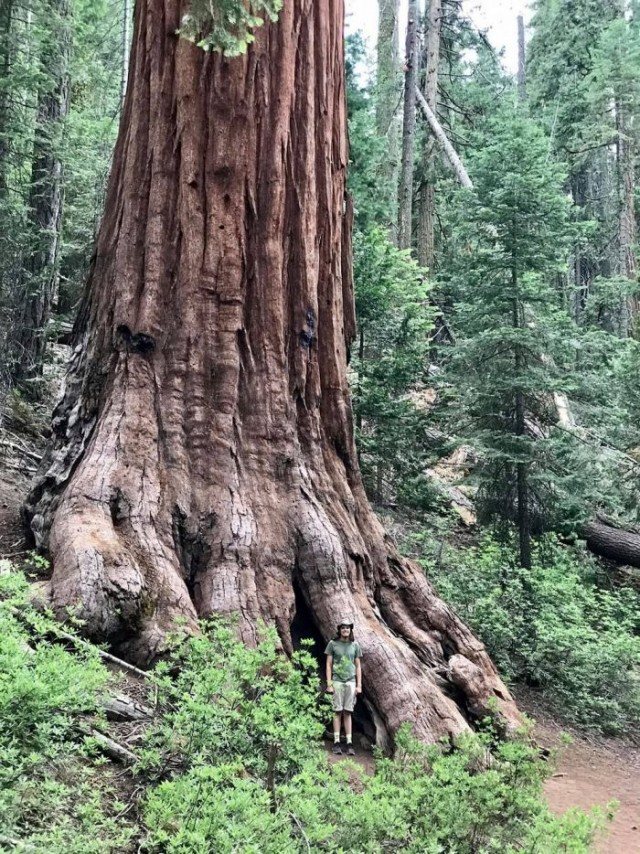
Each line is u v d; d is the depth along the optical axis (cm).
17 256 1353
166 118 811
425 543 1363
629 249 2700
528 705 1003
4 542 768
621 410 1408
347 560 731
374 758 632
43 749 375
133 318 770
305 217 837
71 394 807
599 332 1415
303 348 817
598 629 1299
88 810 355
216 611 639
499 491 1331
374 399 1324
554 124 2786
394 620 769
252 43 820
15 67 1351
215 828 326
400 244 2262
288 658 655
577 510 1374
